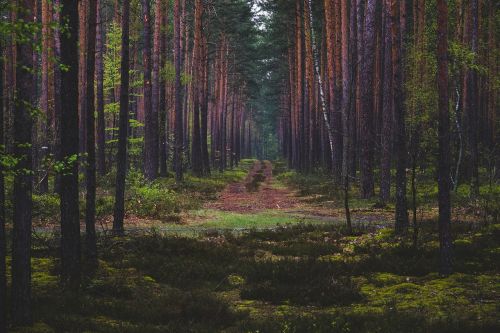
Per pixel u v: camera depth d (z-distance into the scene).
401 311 8.48
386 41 24.41
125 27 14.12
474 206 20.23
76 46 9.05
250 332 7.21
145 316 8.16
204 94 46.03
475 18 24.42
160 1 31.58
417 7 31.23
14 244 7.30
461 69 29.00
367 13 25.44
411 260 11.84
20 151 7.29
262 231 17.42
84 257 11.41
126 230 17.03
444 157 10.70
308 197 30.17
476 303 8.81
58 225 17.48
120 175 15.12
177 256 13.32
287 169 64.31
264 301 9.73
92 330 7.20
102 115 32.50
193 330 7.43
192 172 43.62
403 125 14.64
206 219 21.09
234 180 47.59
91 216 11.48
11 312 7.29
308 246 14.44
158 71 31.30
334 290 9.84
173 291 10.09
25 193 7.33
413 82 25.69
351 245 14.45
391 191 27.33
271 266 11.70
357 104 36.31
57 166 8.09
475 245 12.39
